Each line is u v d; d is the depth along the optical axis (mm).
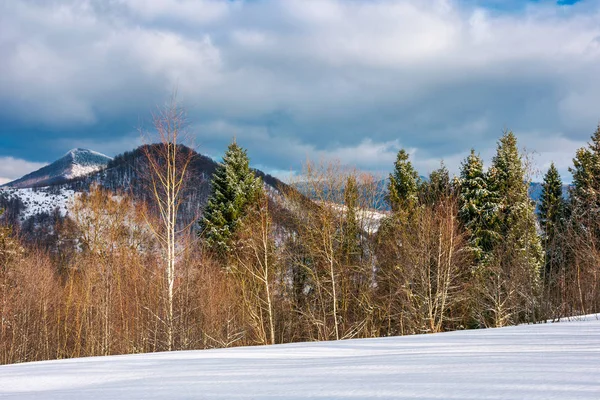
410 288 25953
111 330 25844
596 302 22406
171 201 18938
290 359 7031
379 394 3443
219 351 9414
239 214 33750
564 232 25344
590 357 4898
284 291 29000
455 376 4062
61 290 31828
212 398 3900
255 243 27047
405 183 34719
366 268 27328
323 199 27219
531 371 4066
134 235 29516
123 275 26969
